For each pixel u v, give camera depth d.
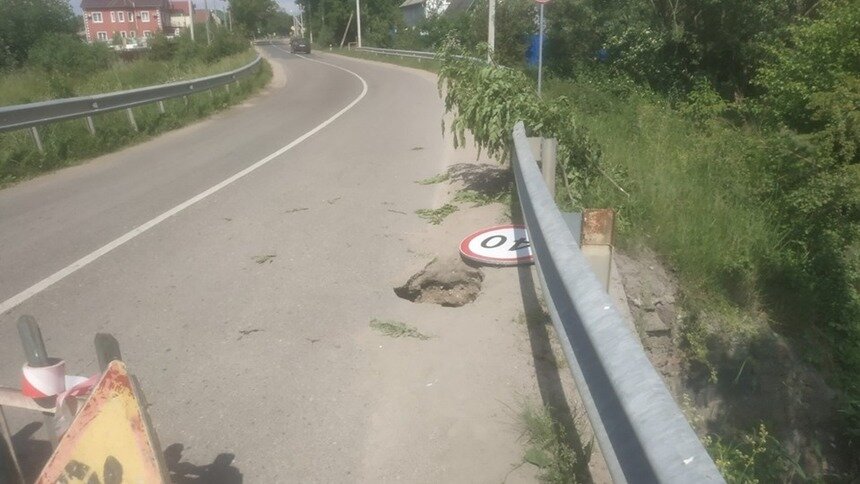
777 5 17.53
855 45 11.33
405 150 11.45
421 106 18.33
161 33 35.84
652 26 19.09
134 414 2.44
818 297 6.79
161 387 3.99
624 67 19.52
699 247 6.18
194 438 3.49
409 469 3.20
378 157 10.91
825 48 11.72
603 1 21.00
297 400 3.81
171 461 3.31
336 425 3.56
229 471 3.23
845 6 11.80
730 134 11.84
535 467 3.16
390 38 66.88
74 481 2.46
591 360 2.35
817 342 6.44
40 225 7.64
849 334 6.57
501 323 4.59
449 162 10.10
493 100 6.95
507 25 25.03
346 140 12.85
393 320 4.79
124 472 2.43
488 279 5.39
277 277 5.70
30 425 3.65
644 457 1.74
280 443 3.44
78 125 12.90
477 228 6.61
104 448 2.45
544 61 22.75
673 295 5.87
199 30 47.78
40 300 5.40
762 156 9.10
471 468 3.17
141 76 23.83
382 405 3.72
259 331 4.68
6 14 36.62
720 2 17.58
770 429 5.66
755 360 5.82
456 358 4.18
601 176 6.98
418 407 3.68
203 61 33.56
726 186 8.50
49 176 10.63
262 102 21.41
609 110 14.37
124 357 4.38
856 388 6.11
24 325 2.69
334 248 6.38
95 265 6.18
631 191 6.88
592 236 3.46
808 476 5.34
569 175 6.71
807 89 11.65
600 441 2.08
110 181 9.98
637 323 5.47
